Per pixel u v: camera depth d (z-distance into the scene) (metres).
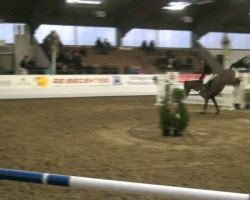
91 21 37.97
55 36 27.72
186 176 6.90
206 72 15.78
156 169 7.35
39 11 33.03
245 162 7.93
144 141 10.01
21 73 25.89
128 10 36.72
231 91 17.77
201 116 15.09
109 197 5.78
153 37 40.09
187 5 37.03
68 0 33.62
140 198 5.70
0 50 30.12
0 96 21.78
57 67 27.64
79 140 10.12
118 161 7.92
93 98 22.64
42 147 9.29
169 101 11.20
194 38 40.91
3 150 8.96
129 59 35.59
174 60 33.81
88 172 7.11
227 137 10.64
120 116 14.73
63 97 23.05
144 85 25.17
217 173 7.10
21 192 6.00
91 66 29.81
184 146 9.45
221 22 38.22
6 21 35.19
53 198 5.75
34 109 16.86
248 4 34.75
